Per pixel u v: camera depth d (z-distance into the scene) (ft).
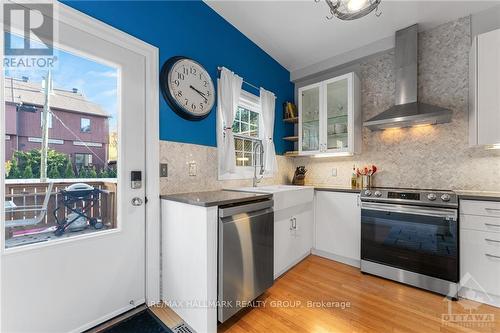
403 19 7.52
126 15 5.13
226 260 4.69
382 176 8.97
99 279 4.75
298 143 10.29
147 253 5.49
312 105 10.12
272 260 5.91
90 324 4.62
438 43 7.88
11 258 3.71
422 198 6.44
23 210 3.89
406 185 8.44
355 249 7.84
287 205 7.02
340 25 7.82
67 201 4.39
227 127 7.28
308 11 7.15
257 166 9.27
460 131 7.47
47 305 4.07
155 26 5.68
